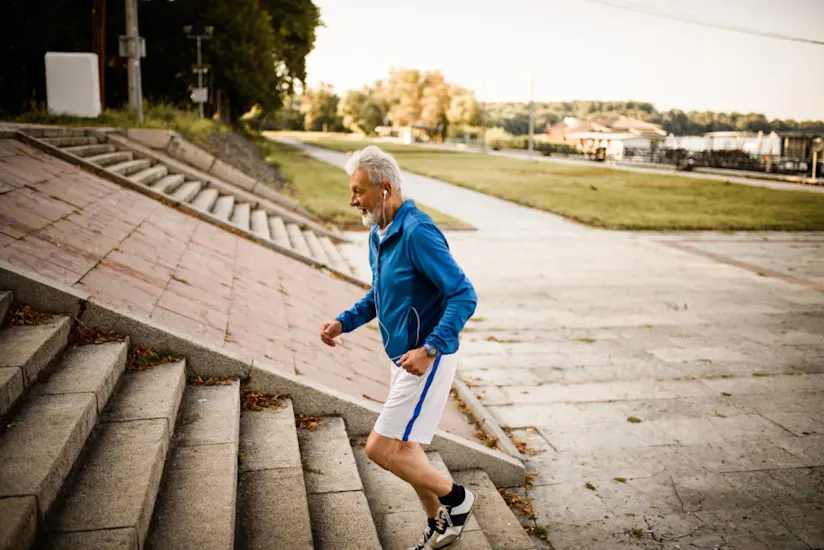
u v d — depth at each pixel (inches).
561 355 290.5
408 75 5516.7
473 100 5118.1
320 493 134.2
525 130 6825.8
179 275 230.5
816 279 470.6
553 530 155.0
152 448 112.8
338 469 144.5
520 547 141.1
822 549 147.5
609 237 666.2
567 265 511.2
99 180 319.0
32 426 106.2
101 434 117.8
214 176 565.3
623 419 220.8
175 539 98.3
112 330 155.3
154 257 236.7
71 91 624.7
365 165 112.0
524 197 1010.1
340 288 353.4
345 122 5757.9
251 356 185.0
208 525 102.0
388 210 113.0
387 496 147.0
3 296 142.6
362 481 152.0
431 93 5403.5
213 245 308.0
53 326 141.0
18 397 115.6
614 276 471.5
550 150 3208.7
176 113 855.7
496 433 199.2
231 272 273.7
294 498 122.4
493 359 283.6
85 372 130.9
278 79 1727.4
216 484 113.6
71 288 154.8
